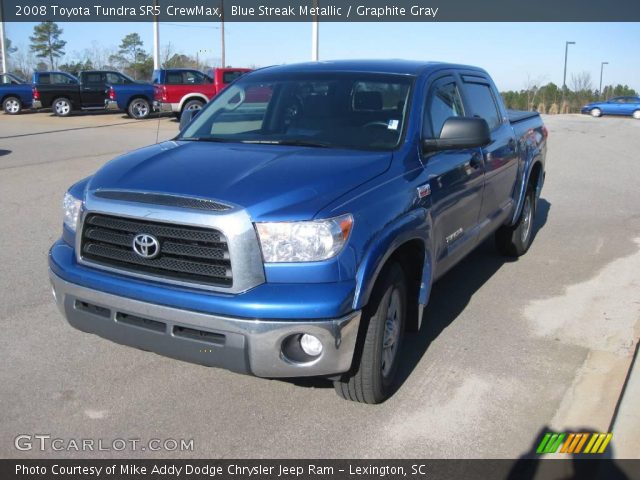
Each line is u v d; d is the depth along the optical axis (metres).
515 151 6.16
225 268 3.18
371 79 4.62
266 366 3.19
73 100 27.14
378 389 3.68
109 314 3.47
